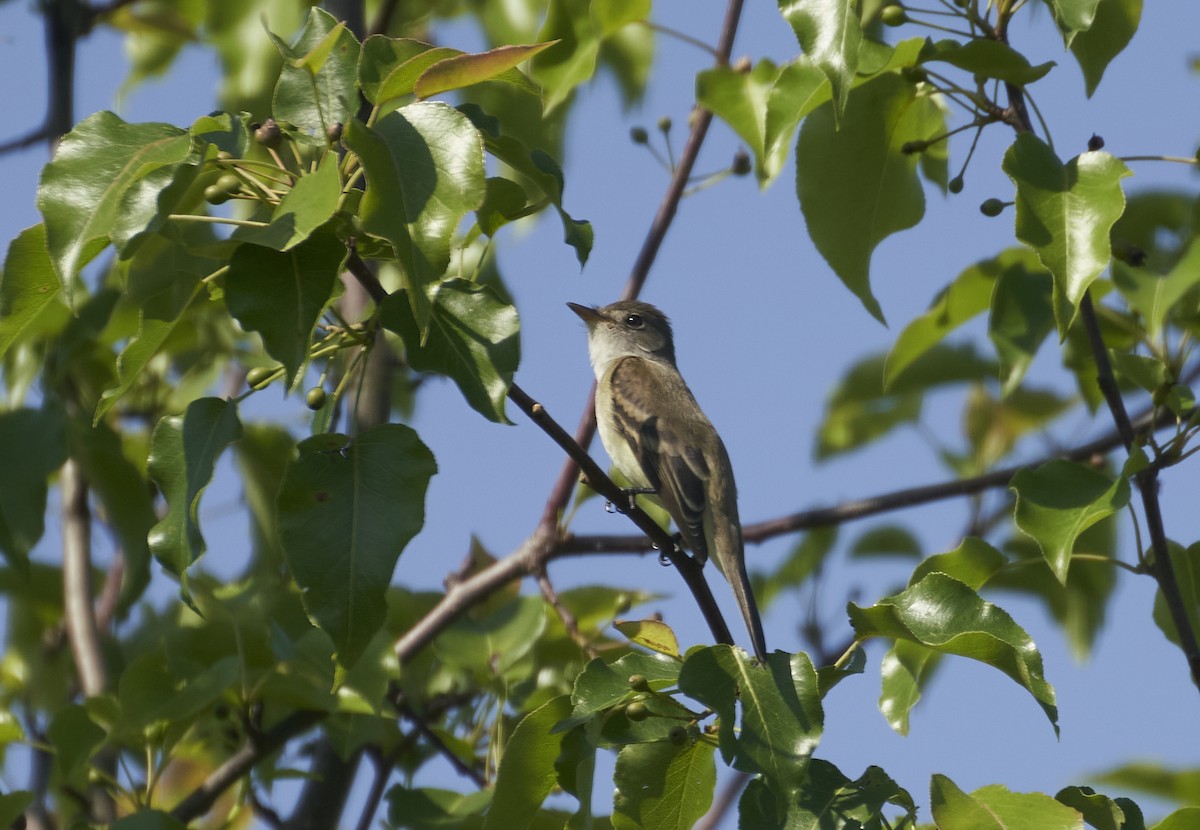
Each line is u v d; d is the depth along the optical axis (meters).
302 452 7.46
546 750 8.21
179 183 6.98
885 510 13.77
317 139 7.66
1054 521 9.04
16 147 12.97
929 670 10.76
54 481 13.80
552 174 8.36
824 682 7.71
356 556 7.26
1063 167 9.09
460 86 7.55
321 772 12.39
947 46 9.46
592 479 8.95
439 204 6.95
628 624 8.32
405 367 13.73
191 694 10.17
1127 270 10.53
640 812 7.96
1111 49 10.23
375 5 15.09
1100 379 9.84
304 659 10.40
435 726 12.52
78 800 10.68
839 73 8.62
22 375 12.33
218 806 11.59
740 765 7.18
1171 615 10.27
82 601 12.60
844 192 10.77
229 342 13.12
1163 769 9.91
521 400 8.50
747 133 12.12
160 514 12.56
